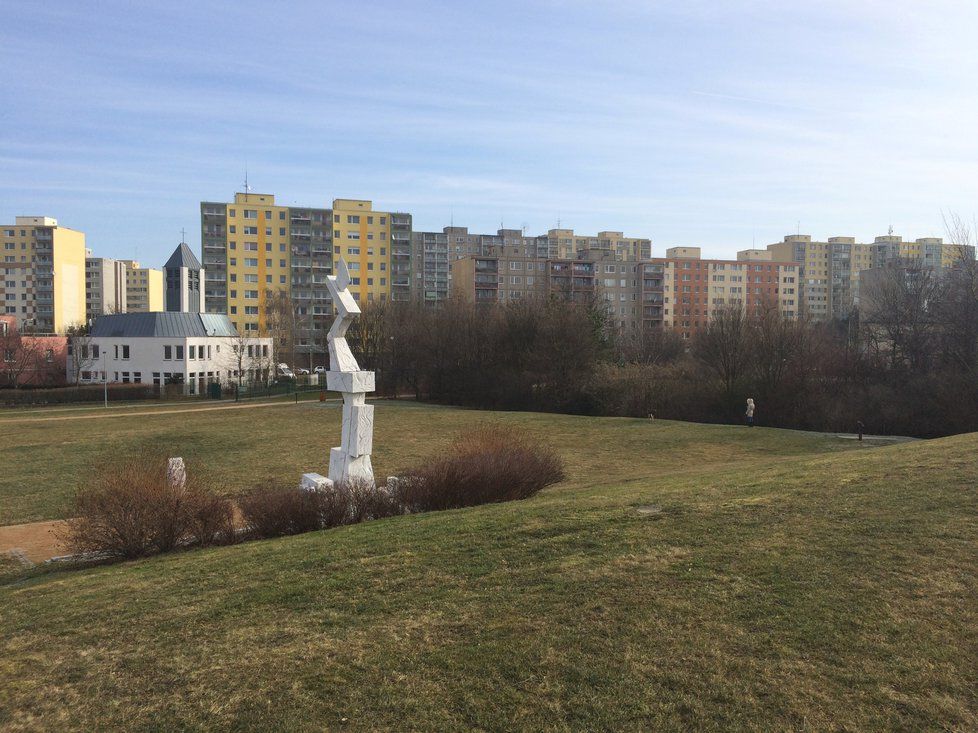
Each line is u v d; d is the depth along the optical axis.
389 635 6.20
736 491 10.82
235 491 18.64
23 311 120.25
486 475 13.09
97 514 11.23
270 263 102.12
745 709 4.84
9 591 8.91
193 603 7.36
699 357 53.22
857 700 4.89
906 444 17.97
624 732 4.67
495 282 111.81
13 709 5.29
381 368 61.19
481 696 5.15
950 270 46.69
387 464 23.17
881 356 46.78
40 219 124.38
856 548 7.55
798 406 41.62
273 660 5.86
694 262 121.44
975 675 5.11
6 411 45.28
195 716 5.08
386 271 106.62
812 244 147.75
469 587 7.21
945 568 6.88
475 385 51.62
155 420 37.91
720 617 6.15
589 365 48.03
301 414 40.41
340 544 9.23
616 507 10.12
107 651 6.26
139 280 161.12
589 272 115.81
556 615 6.38
